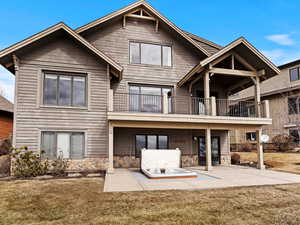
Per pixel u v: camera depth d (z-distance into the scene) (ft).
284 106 61.57
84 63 33.96
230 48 33.60
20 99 31.14
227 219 13.07
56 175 28.60
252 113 55.98
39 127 31.45
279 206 15.40
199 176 28.32
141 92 40.29
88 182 23.95
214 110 33.99
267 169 35.42
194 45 42.01
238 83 42.39
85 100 33.71
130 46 40.83
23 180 25.12
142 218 13.25
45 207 15.29
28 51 32.07
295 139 57.00
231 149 68.44
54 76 32.99
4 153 44.57
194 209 14.79
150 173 27.61
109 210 14.64
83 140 33.09
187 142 41.60
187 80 38.52
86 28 37.42
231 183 23.70
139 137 39.27
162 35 42.52
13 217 13.53
